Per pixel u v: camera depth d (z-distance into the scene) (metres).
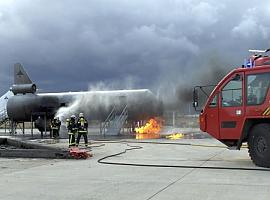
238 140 11.86
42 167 11.92
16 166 12.22
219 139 12.27
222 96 12.22
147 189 8.05
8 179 9.54
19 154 14.80
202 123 12.66
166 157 14.69
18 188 8.29
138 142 23.17
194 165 12.05
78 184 8.73
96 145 21.16
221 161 13.14
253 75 11.56
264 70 11.34
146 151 17.34
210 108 12.48
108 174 10.27
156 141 23.84
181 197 7.21
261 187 8.16
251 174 10.05
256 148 11.46
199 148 18.66
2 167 11.98
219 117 12.23
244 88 11.71
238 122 11.79
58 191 7.93
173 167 11.62
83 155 14.23
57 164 12.69
